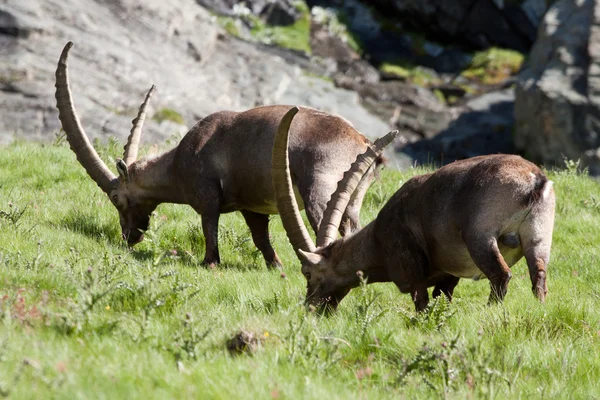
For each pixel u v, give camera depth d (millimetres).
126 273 26797
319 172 32781
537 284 25312
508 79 128500
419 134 111500
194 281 28328
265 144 34094
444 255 27234
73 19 95438
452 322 24438
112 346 18250
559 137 98812
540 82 100938
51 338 18359
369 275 28297
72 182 44219
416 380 19266
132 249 35562
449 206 26516
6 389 14305
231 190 35219
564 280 32812
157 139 81500
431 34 138375
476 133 110250
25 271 24516
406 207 27688
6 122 77875
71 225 36969
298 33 131375
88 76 89188
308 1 139500
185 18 109375
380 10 139625
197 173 35344
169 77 96938
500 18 134875
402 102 119625
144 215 37906
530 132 103312
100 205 40344
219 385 16266
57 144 55188
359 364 20328
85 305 20484
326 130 33500
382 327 22500
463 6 133875
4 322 18531
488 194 25672
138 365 16797
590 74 99438
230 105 100562
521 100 103562
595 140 96750
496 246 25484
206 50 108688
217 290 27469
